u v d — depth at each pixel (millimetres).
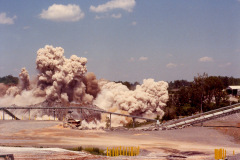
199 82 150625
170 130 89250
